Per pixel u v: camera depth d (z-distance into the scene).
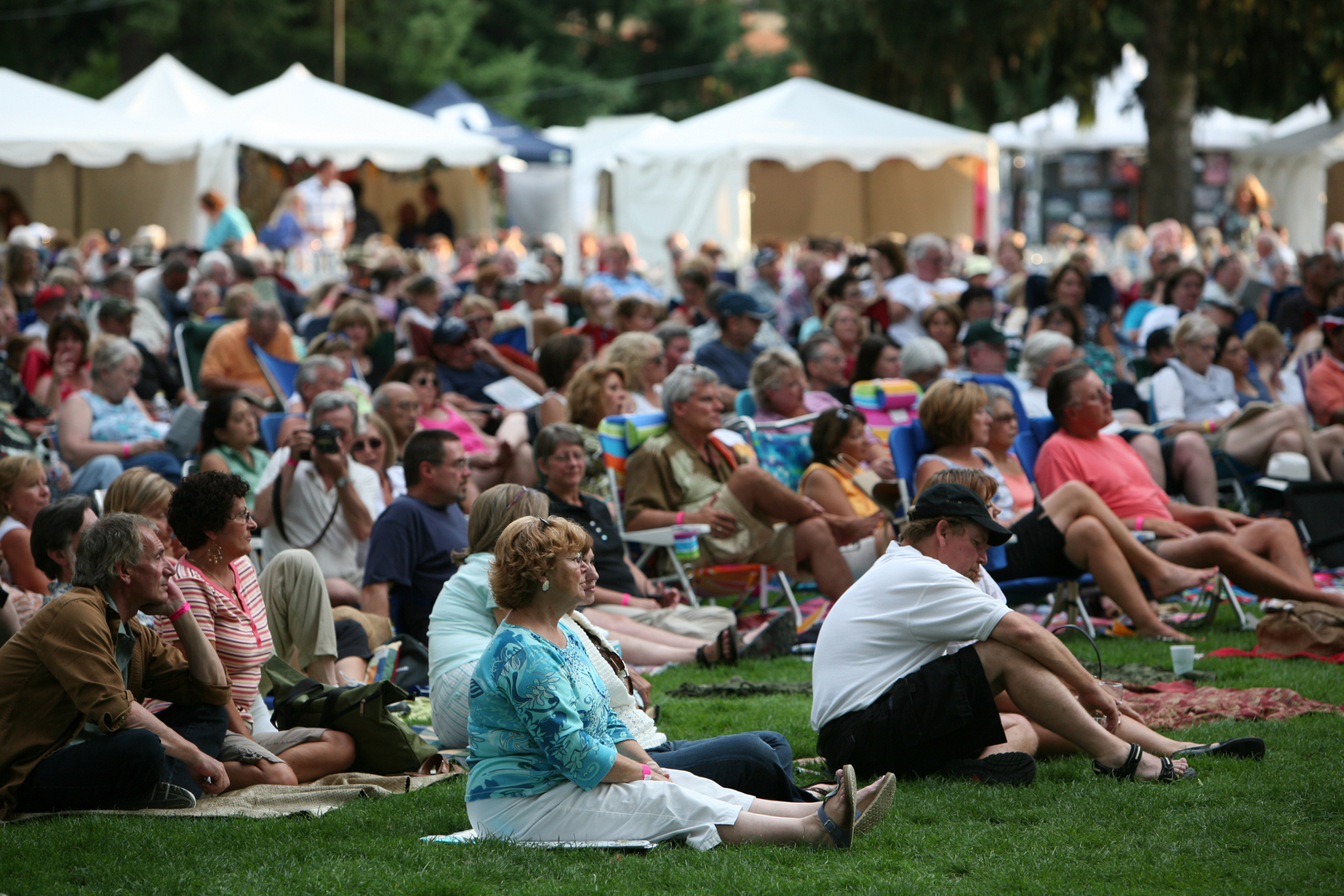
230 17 115.25
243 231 56.88
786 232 86.88
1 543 18.61
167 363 34.97
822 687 14.84
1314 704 17.31
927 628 14.37
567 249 84.00
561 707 12.28
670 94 150.25
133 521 14.00
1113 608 23.22
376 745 15.53
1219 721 16.64
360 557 22.31
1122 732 14.95
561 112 139.25
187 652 14.76
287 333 34.22
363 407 29.03
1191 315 31.95
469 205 84.69
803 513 23.81
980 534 14.82
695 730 16.97
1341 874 11.65
